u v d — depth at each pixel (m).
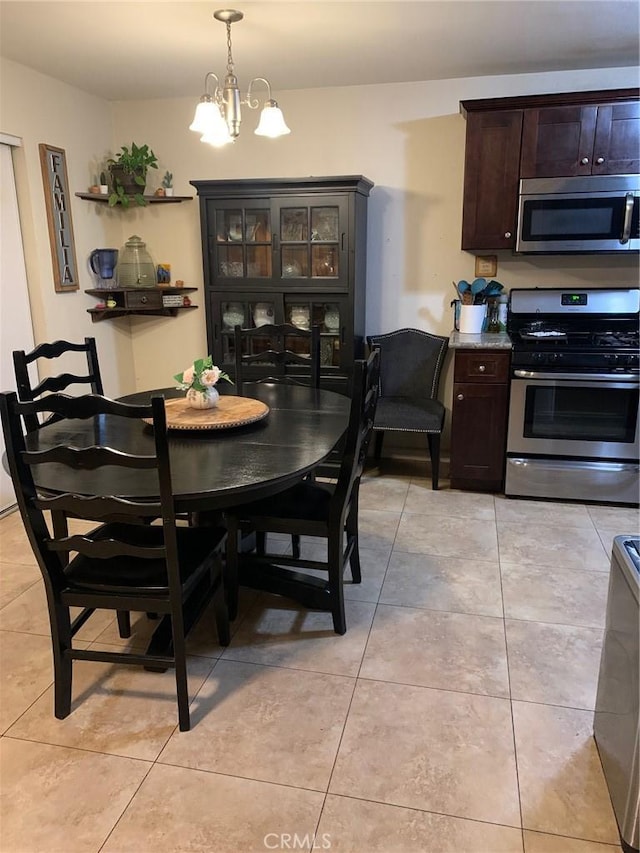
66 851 1.49
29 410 1.66
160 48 3.13
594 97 3.26
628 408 3.37
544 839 1.52
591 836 1.53
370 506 3.54
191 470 1.91
